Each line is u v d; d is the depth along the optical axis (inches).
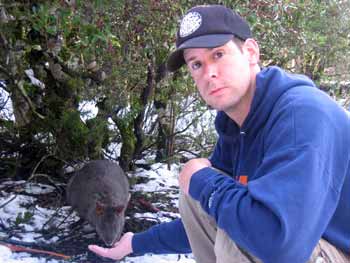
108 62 166.9
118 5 142.7
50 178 193.0
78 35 156.2
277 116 74.0
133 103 192.2
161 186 207.6
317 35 193.6
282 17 172.6
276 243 67.2
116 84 176.6
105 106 188.1
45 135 199.8
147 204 184.2
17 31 171.0
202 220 91.8
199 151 236.5
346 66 233.6
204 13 78.3
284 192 66.5
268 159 70.7
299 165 67.1
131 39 160.9
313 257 75.5
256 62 83.2
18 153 205.0
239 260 78.8
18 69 180.4
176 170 225.3
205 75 78.8
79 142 193.5
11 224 160.6
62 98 196.5
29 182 196.5
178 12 154.9
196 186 76.5
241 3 157.9
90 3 135.8
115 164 182.1
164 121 221.9
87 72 184.2
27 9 146.6
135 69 171.6
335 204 71.7
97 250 104.0
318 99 72.7
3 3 149.3
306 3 179.2
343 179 72.6
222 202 72.1
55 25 139.3
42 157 199.3
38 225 163.5
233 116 85.0
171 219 175.8
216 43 76.5
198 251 95.4
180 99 205.9
